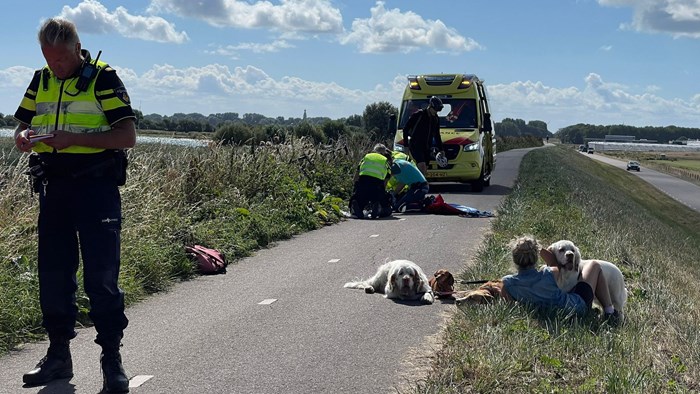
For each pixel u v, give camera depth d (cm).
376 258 1029
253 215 1220
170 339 647
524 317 671
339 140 2108
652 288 927
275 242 1177
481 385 506
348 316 725
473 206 1652
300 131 2206
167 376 551
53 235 521
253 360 588
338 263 997
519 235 1174
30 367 583
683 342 670
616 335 635
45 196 517
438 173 2019
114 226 518
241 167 1464
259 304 774
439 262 993
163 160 1293
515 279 723
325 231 1296
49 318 531
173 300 797
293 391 521
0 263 748
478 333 620
